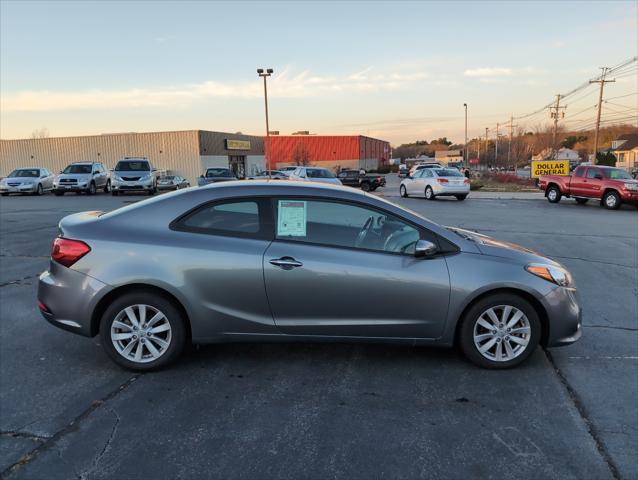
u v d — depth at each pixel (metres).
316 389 3.61
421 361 4.10
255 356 4.20
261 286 3.75
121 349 3.85
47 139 47.28
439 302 3.79
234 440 2.95
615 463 2.74
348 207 3.88
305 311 3.79
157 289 3.79
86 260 3.76
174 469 2.68
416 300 3.77
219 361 4.10
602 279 7.15
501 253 3.96
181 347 3.87
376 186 35.53
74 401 3.43
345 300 3.76
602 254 9.09
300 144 75.38
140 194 26.72
